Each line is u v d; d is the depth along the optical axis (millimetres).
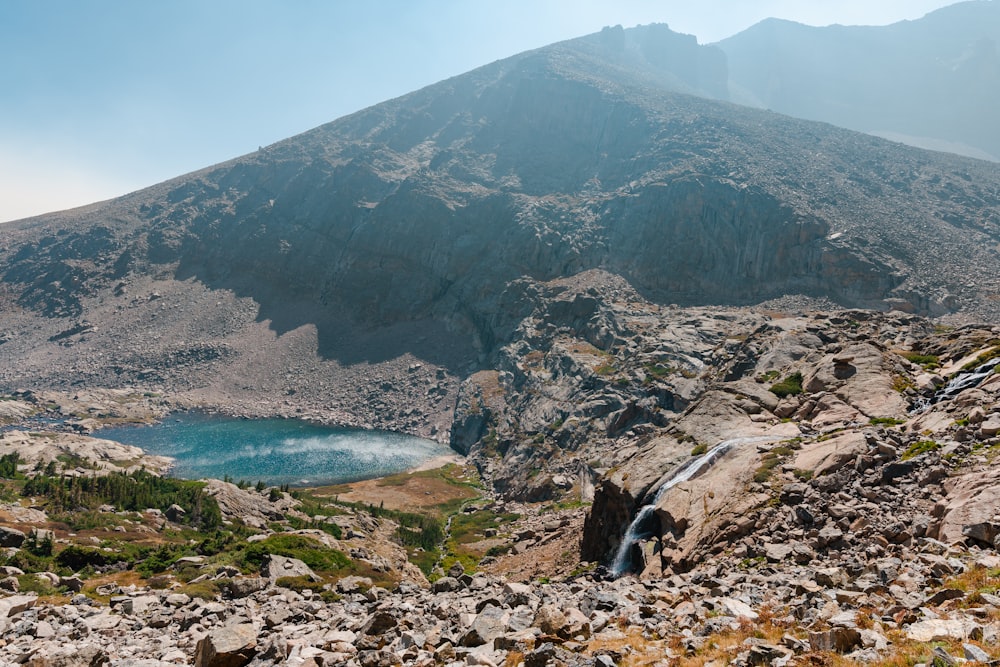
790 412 47344
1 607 24797
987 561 18250
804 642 14266
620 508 43531
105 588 37031
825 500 30688
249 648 18891
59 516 59406
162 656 20203
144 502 67562
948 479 27734
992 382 36031
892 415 40344
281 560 41156
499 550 68625
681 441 46344
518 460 116375
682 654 15117
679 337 129125
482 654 16953
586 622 18328
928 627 13695
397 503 103062
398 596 29609
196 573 40781
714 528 32875
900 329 73562
